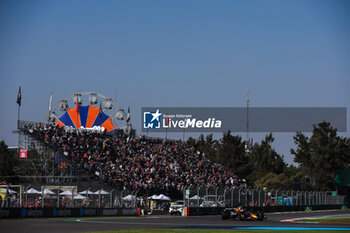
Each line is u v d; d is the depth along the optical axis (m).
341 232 60.19
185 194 121.19
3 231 54.59
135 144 169.75
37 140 141.50
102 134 165.12
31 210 87.50
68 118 178.75
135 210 112.12
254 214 90.19
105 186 134.75
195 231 57.59
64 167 138.88
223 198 131.88
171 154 175.88
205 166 181.12
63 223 71.88
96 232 53.44
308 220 91.31
